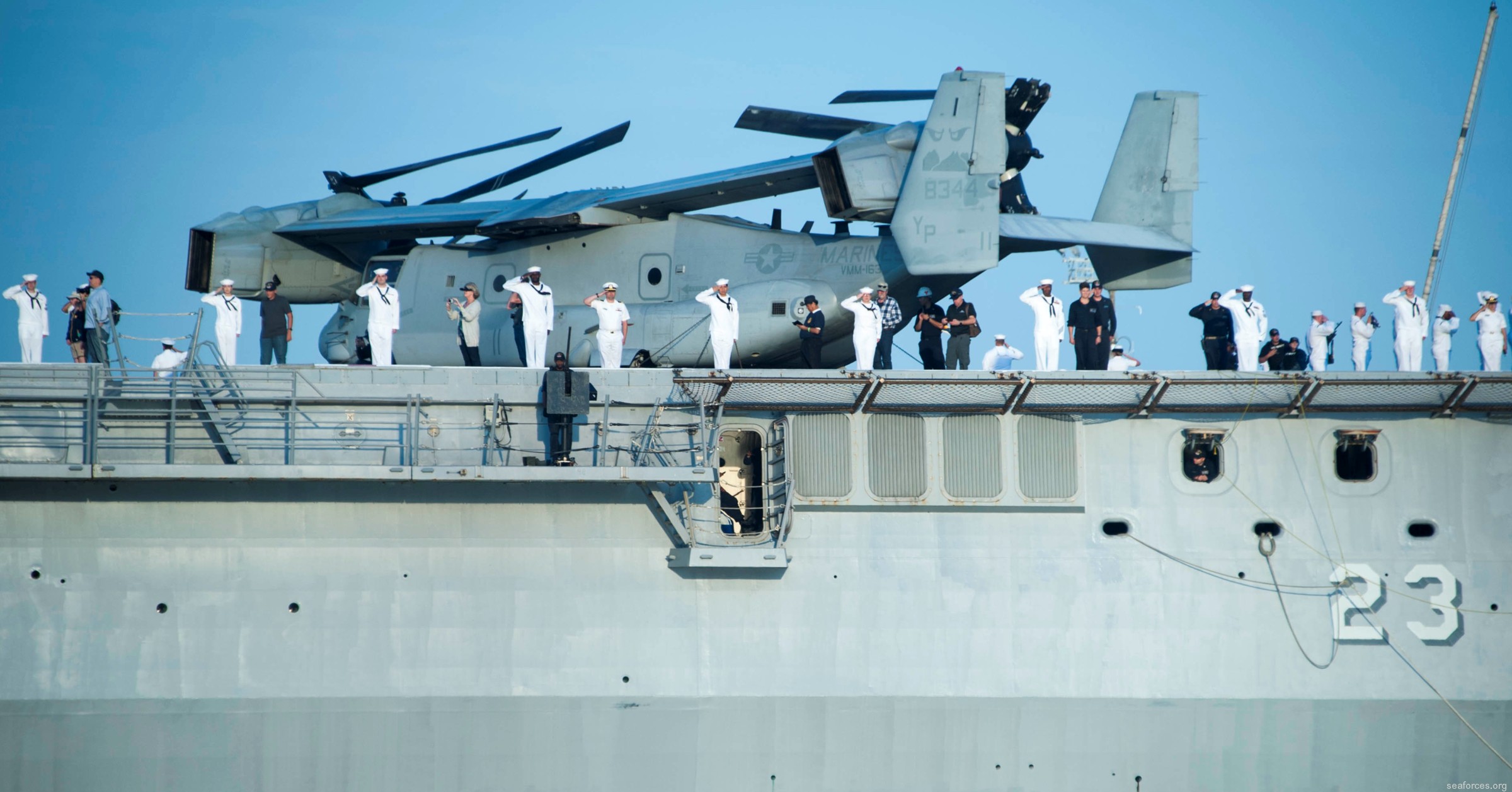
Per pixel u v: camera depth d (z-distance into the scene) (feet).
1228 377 236.63
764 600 232.73
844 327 291.38
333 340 337.52
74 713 224.12
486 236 313.94
